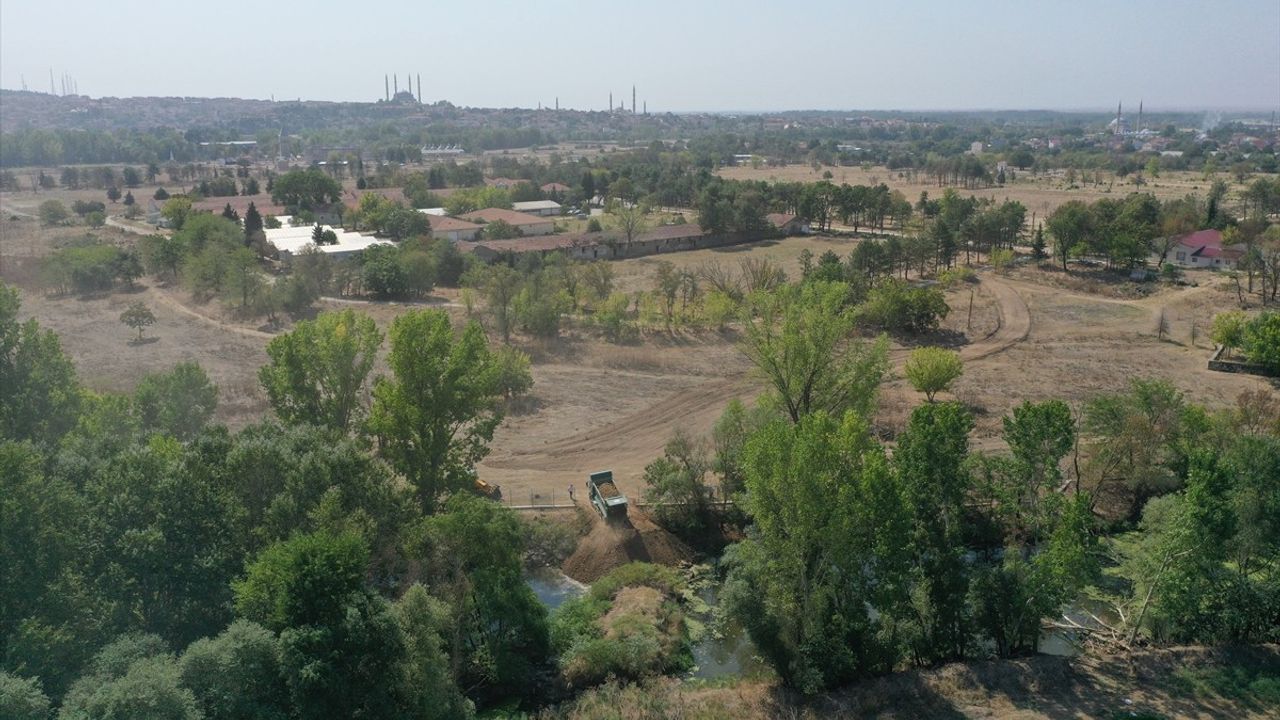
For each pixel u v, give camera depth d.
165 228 184.38
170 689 28.86
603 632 46.62
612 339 100.75
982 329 105.19
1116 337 100.62
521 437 73.25
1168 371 88.56
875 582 43.19
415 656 34.62
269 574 34.12
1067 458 65.50
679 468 60.34
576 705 41.31
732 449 60.28
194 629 37.69
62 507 36.25
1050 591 42.41
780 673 42.38
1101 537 56.12
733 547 47.44
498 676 42.19
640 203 196.25
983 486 47.28
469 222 168.38
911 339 101.69
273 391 56.16
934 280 130.25
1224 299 114.38
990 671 42.62
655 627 47.00
